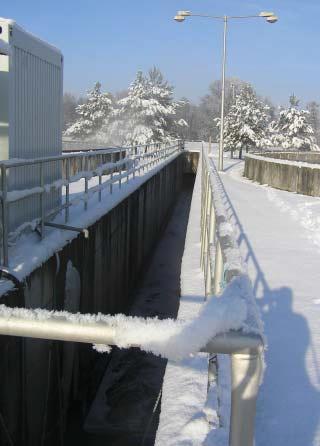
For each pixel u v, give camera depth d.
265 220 12.51
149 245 19.41
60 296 7.29
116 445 7.34
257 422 3.29
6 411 5.13
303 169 19.89
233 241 2.84
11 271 5.31
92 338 1.44
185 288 5.76
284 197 18.28
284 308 5.69
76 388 8.04
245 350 1.41
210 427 2.77
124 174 13.97
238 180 26.08
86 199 9.28
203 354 3.90
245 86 53.31
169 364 3.75
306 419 3.33
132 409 8.26
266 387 3.79
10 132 6.72
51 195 8.73
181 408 3.05
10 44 6.58
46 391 6.55
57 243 6.98
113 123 55.12
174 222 28.98
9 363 5.21
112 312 11.62
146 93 54.03
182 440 2.68
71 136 61.16
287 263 8.02
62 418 7.27
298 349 4.50
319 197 18.73
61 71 9.22
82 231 7.56
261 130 51.62
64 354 7.39
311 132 60.53
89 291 9.17
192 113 112.62
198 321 1.41
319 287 6.64
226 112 93.81
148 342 1.42
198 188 16.30
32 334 1.45
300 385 3.83
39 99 8.02
